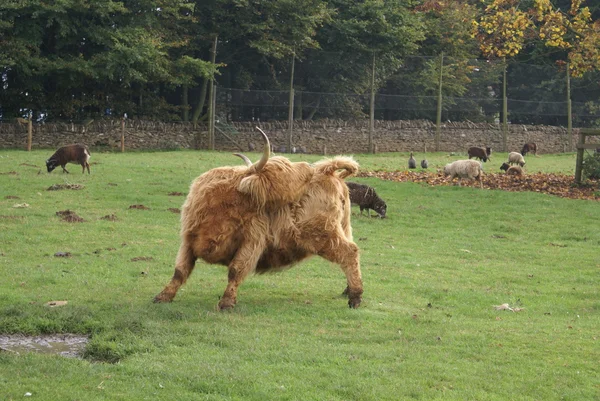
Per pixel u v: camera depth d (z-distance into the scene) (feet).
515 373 25.23
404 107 167.84
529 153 164.66
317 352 26.22
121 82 139.33
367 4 156.35
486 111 174.81
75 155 80.02
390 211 67.51
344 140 157.07
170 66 138.72
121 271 39.37
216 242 31.48
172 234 51.39
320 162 34.47
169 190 72.74
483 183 87.61
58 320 28.50
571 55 87.56
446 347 27.94
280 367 24.47
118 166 89.92
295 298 35.40
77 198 64.69
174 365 24.16
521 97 180.24
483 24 87.76
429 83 169.89
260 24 144.87
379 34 156.76
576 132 178.09
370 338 28.58
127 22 132.98
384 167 108.78
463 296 37.91
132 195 67.72
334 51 161.38
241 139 146.20
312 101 160.25
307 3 146.41
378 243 53.52
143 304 31.60
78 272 38.58
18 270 38.09
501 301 37.27
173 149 137.39
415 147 162.81
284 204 32.32
